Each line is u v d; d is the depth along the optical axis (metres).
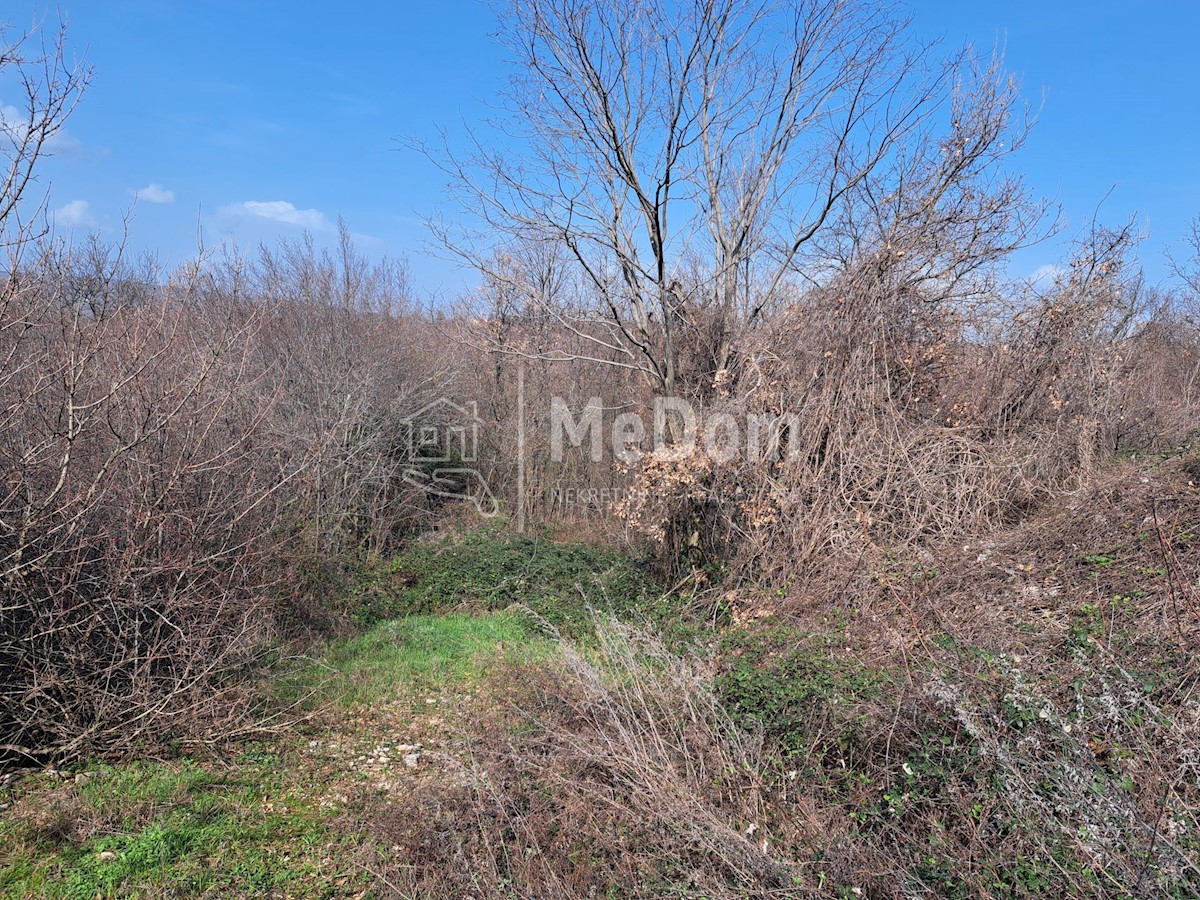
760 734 4.64
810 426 8.52
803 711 4.88
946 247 9.16
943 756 4.07
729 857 3.64
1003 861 3.34
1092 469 8.30
